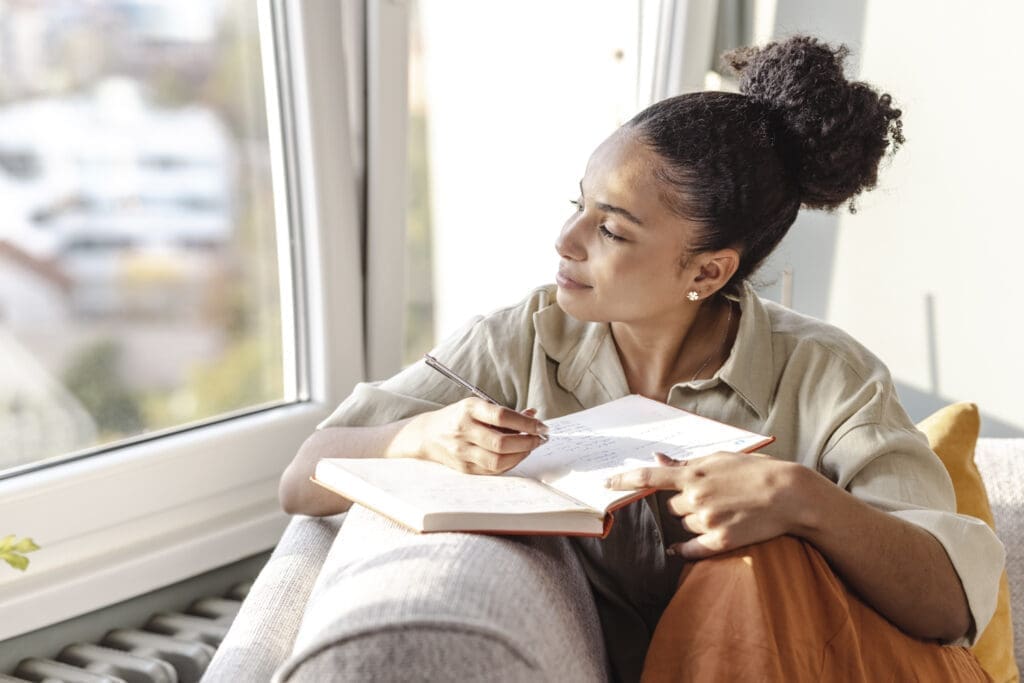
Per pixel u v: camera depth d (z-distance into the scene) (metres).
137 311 1.47
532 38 2.04
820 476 0.95
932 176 1.65
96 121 1.38
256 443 1.54
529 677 0.76
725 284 1.15
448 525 0.88
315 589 0.92
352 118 1.58
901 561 0.94
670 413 1.08
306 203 1.55
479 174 2.11
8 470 1.33
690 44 1.88
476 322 1.23
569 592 0.93
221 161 1.52
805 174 1.13
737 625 0.88
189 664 1.30
